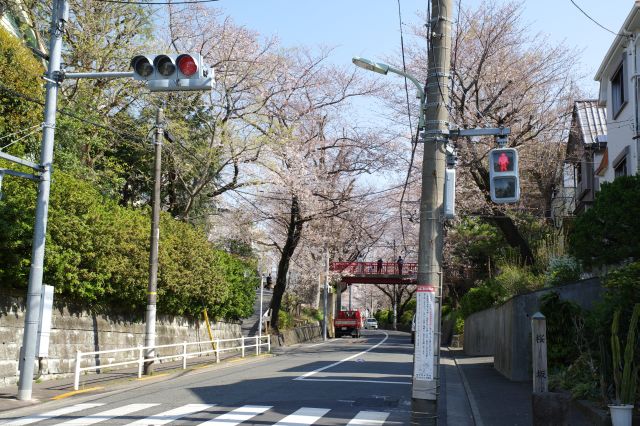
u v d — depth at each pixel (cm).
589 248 1378
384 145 3152
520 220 3086
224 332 3083
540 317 1001
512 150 885
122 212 2005
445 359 2645
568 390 1212
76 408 1167
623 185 1358
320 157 3209
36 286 1277
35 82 1830
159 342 2317
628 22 1795
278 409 1143
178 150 2595
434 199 869
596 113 2831
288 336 3762
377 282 5262
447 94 900
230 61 2678
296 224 3338
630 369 920
